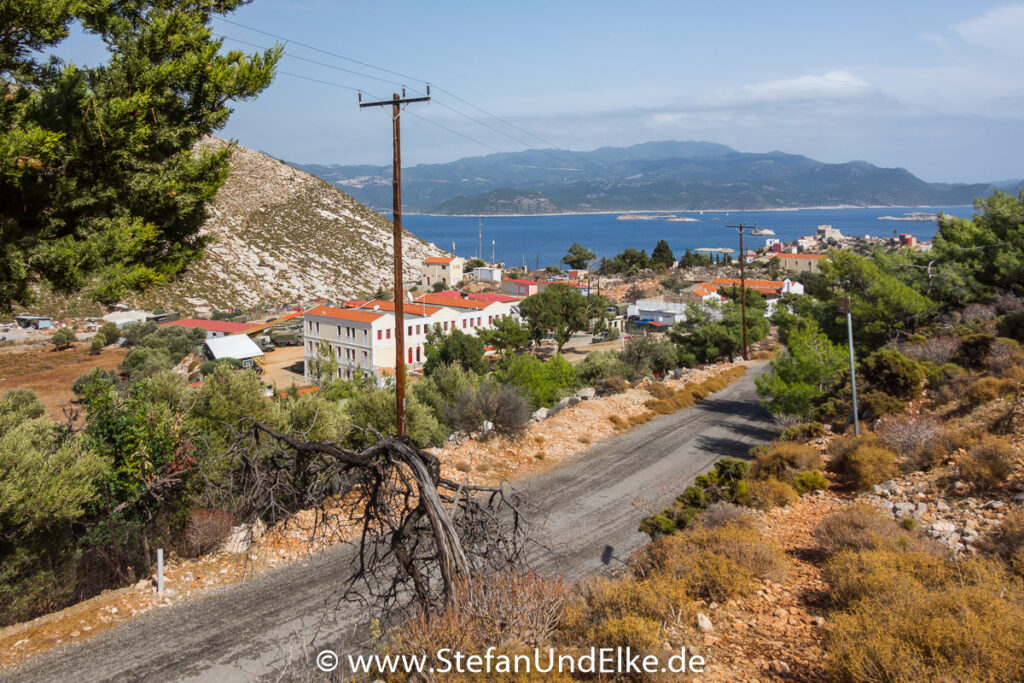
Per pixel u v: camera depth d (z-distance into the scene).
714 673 7.53
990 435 15.79
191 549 14.41
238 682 9.98
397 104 19.91
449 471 21.73
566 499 19.94
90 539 13.19
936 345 25.94
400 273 20.56
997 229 36.75
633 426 30.73
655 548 11.83
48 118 10.06
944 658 6.45
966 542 10.95
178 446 14.09
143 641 11.34
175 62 10.93
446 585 6.70
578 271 153.62
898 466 16.31
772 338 68.56
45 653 10.95
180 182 11.70
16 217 10.14
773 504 15.59
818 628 8.66
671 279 122.69
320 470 6.59
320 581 13.46
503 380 34.91
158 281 11.30
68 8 9.64
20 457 12.27
